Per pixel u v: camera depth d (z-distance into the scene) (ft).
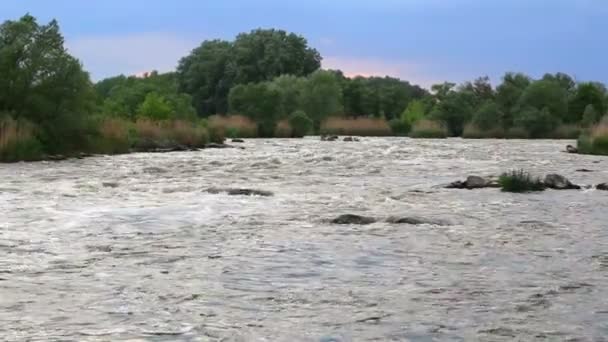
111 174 97.86
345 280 34.73
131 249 42.68
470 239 46.78
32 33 134.92
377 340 25.25
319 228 51.11
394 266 38.09
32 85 133.49
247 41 469.16
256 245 44.11
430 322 27.48
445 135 290.35
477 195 73.56
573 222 54.75
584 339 25.49
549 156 147.84
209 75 462.19
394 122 323.37
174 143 170.09
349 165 119.03
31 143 123.85
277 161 125.90
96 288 32.65
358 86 422.00
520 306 29.86
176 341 24.95
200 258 39.91
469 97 323.37
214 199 69.36
